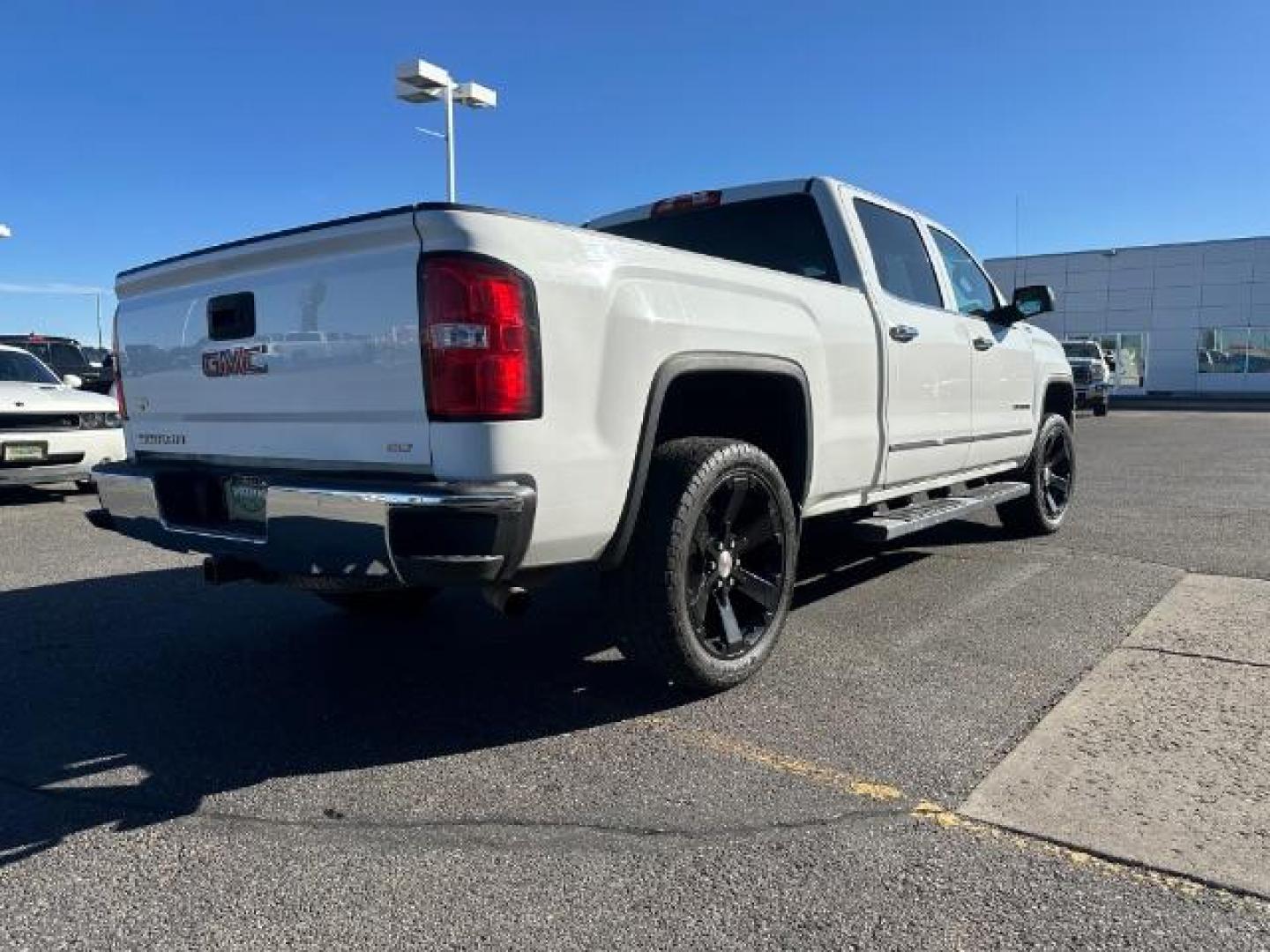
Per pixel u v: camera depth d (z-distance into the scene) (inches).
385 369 126.7
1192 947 92.4
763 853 110.3
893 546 277.1
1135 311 1654.8
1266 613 200.7
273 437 142.9
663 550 141.6
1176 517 327.0
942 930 95.7
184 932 97.7
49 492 449.1
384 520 119.2
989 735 140.9
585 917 99.0
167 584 243.6
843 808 120.3
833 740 140.2
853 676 166.2
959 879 104.3
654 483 143.3
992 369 250.5
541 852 111.5
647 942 94.8
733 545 156.0
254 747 142.3
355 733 147.3
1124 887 102.4
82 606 222.5
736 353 152.8
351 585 134.0
